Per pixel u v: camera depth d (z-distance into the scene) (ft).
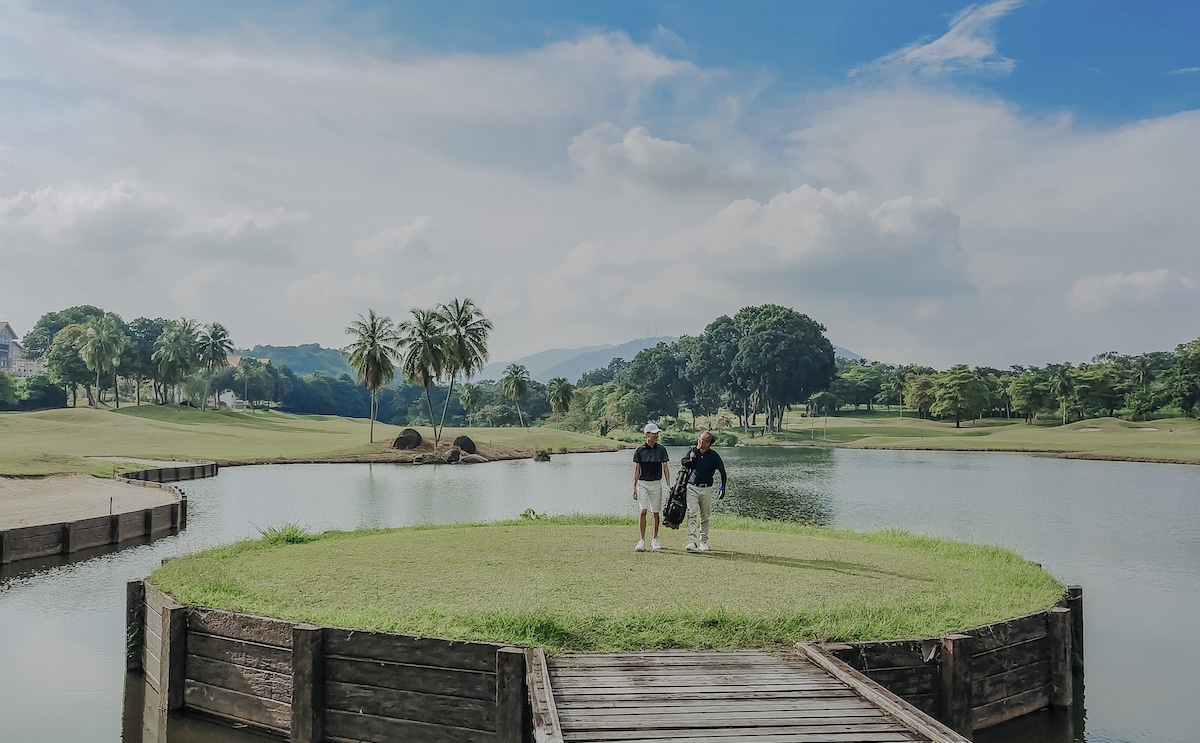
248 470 188.96
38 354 505.25
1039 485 158.92
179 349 420.36
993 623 32.91
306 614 32.19
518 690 26.68
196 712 33.19
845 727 23.21
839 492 142.41
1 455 155.74
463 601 35.01
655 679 26.99
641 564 44.75
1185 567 71.20
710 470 49.65
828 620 32.30
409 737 28.66
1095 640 47.70
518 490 143.33
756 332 454.81
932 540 56.08
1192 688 38.93
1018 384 474.49
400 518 101.14
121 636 45.75
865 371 653.71
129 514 80.53
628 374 542.98
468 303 277.85
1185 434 351.05
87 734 32.24
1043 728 33.50
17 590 57.62
